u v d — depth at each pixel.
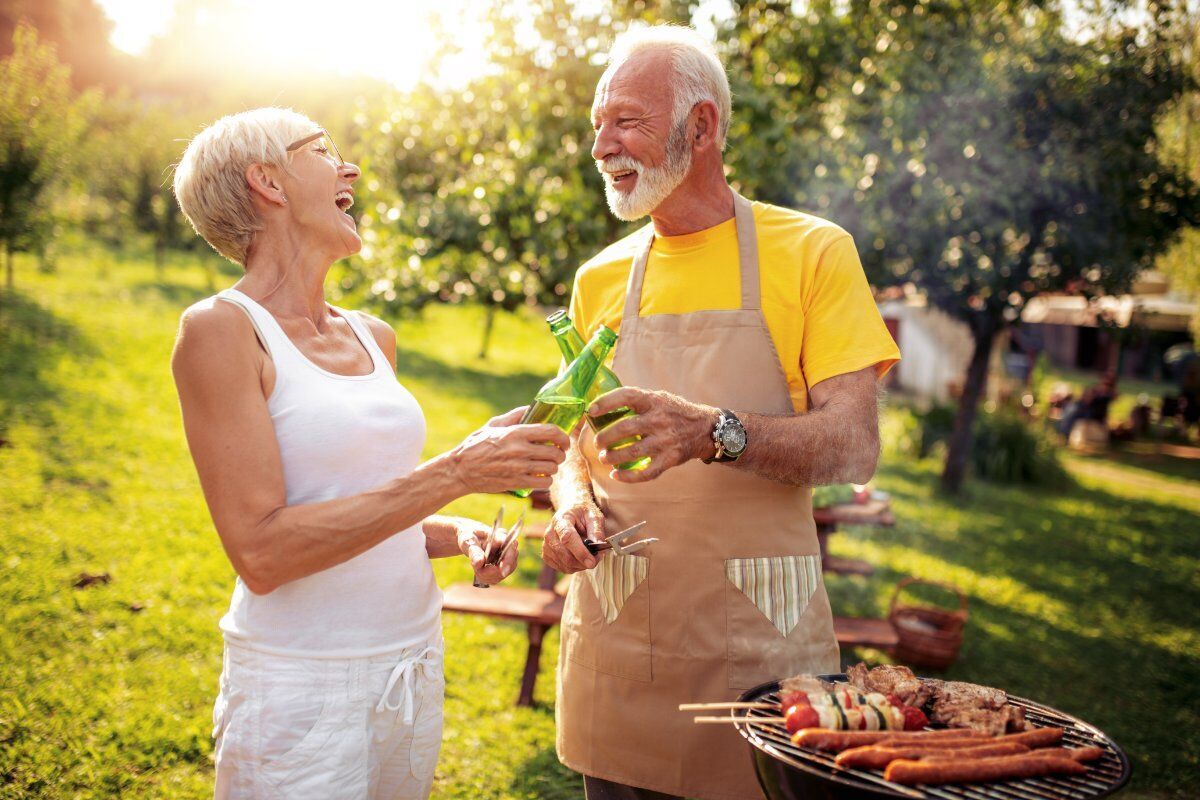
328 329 1.79
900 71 7.08
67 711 3.69
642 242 2.27
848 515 5.51
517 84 6.86
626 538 2.09
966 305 8.70
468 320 24.61
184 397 1.55
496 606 4.26
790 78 7.10
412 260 6.79
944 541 8.88
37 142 13.72
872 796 1.29
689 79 1.99
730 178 6.18
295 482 1.62
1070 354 30.38
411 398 1.84
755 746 1.45
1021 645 5.99
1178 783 4.15
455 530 1.98
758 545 2.02
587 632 2.17
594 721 2.15
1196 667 5.82
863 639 4.32
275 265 1.69
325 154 1.74
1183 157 8.88
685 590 2.03
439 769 3.69
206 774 3.40
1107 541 9.66
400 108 7.30
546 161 6.61
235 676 1.64
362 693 1.66
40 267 16.52
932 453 13.52
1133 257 8.54
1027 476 13.05
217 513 1.54
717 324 2.07
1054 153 7.58
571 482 2.19
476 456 1.53
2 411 8.28
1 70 13.78
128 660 4.23
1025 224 7.97
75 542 5.59
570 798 3.56
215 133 1.66
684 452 1.68
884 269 8.00
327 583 1.65
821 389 1.95
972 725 1.50
